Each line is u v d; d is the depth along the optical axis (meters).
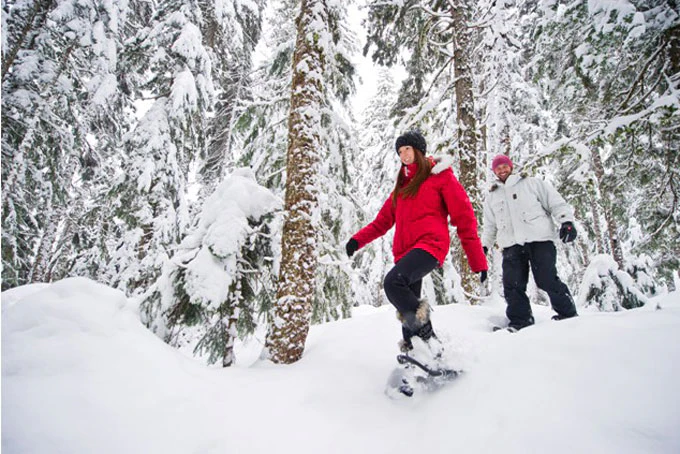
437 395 2.04
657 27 4.72
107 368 1.84
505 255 3.48
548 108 9.73
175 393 1.88
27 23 8.69
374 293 15.71
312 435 1.78
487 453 1.40
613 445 1.21
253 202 3.46
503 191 3.56
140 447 1.49
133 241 8.45
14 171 8.29
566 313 3.10
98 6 9.03
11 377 1.69
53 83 9.01
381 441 1.77
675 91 4.45
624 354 1.67
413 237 2.26
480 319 3.62
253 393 2.12
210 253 3.05
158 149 8.28
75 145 10.42
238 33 10.52
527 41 11.26
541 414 1.48
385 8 7.16
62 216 11.45
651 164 6.12
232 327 3.21
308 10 3.78
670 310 2.11
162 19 9.20
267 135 6.31
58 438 1.42
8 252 8.38
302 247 3.20
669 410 1.28
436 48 7.57
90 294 2.36
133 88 11.71
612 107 6.05
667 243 7.68
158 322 2.87
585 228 13.27
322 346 3.07
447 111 9.51
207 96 9.20
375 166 14.19
